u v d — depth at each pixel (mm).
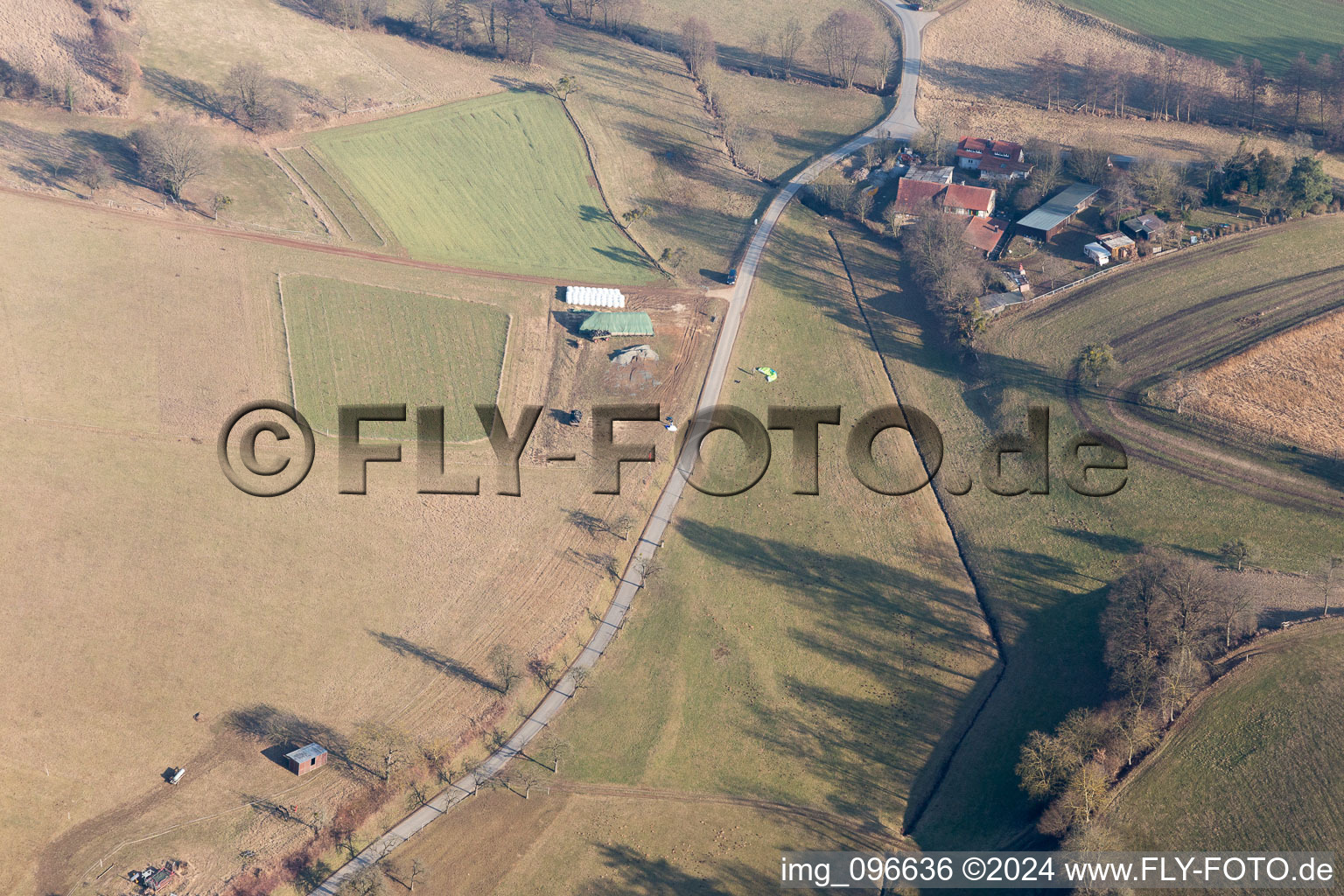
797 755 95625
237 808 86875
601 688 100812
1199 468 116250
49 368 123000
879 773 93938
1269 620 96000
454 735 94312
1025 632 104188
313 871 84000
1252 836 79875
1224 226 156000
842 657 104125
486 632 103438
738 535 116438
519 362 136000
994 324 141125
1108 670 96562
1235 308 138375
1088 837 80438
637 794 91812
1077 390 129000
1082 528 113312
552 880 84562
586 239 163125
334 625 102312
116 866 82062
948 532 116625
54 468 111750
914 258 153625
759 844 88000
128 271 138875
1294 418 119625
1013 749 93375
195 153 155250
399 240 156375
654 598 109500
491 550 111875
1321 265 145875
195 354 128500
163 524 108500
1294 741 84750
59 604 99938
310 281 143625
